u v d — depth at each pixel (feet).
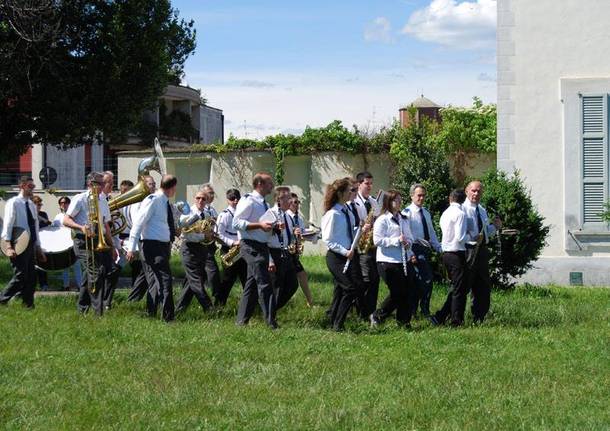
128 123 71.61
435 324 39.86
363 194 41.32
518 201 51.70
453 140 73.05
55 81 67.05
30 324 37.42
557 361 30.55
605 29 57.82
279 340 34.04
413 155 58.13
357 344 33.73
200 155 84.07
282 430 22.34
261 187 38.06
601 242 57.47
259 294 37.68
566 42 58.23
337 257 37.63
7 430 22.18
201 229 42.14
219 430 22.41
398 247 38.47
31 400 24.99
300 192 81.56
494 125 73.36
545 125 58.39
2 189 102.37
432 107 94.89
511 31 58.75
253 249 37.81
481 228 39.22
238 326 37.27
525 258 52.03
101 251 41.29
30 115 68.80
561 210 58.08
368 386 26.91
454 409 24.39
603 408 24.56
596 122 57.67
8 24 64.59
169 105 147.95
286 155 80.89
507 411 24.21
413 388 26.68
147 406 24.48
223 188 83.76
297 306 44.93
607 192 57.47
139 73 70.54
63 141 71.51
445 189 55.47
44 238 49.11
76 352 31.45
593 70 58.03
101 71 68.59
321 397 25.54
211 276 44.01
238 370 28.89
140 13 69.36
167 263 39.96
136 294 46.26
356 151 78.13
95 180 41.29
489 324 39.06
